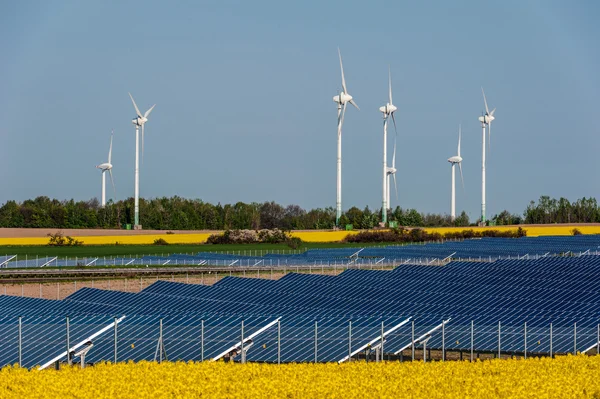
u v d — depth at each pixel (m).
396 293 128.25
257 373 78.12
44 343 90.38
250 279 144.25
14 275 194.75
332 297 127.00
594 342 98.06
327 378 75.56
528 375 77.19
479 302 119.62
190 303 121.75
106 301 127.38
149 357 90.88
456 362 83.69
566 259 159.25
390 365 81.44
